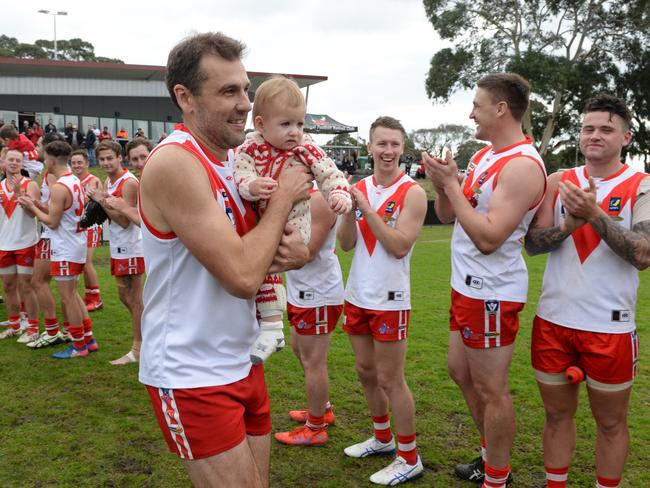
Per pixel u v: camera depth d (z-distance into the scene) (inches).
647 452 146.3
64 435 157.9
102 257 508.7
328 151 1358.3
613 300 108.2
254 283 74.0
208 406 76.2
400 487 130.7
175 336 76.6
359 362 139.8
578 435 157.5
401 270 131.5
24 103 1296.8
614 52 1387.8
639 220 106.3
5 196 244.4
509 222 107.1
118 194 207.5
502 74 113.2
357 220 136.4
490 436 117.2
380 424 144.7
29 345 240.4
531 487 130.2
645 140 1454.2
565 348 112.8
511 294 113.4
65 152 219.8
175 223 71.8
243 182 81.0
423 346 243.6
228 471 77.0
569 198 102.7
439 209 138.0
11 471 138.4
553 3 1321.4
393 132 134.2
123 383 198.4
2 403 180.4
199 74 72.9
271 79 88.5
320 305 145.3
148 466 141.7
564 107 1475.1
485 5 1355.8
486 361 115.3
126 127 1387.8
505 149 113.7
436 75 1434.5
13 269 254.7
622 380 109.0
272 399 185.6
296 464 142.6
